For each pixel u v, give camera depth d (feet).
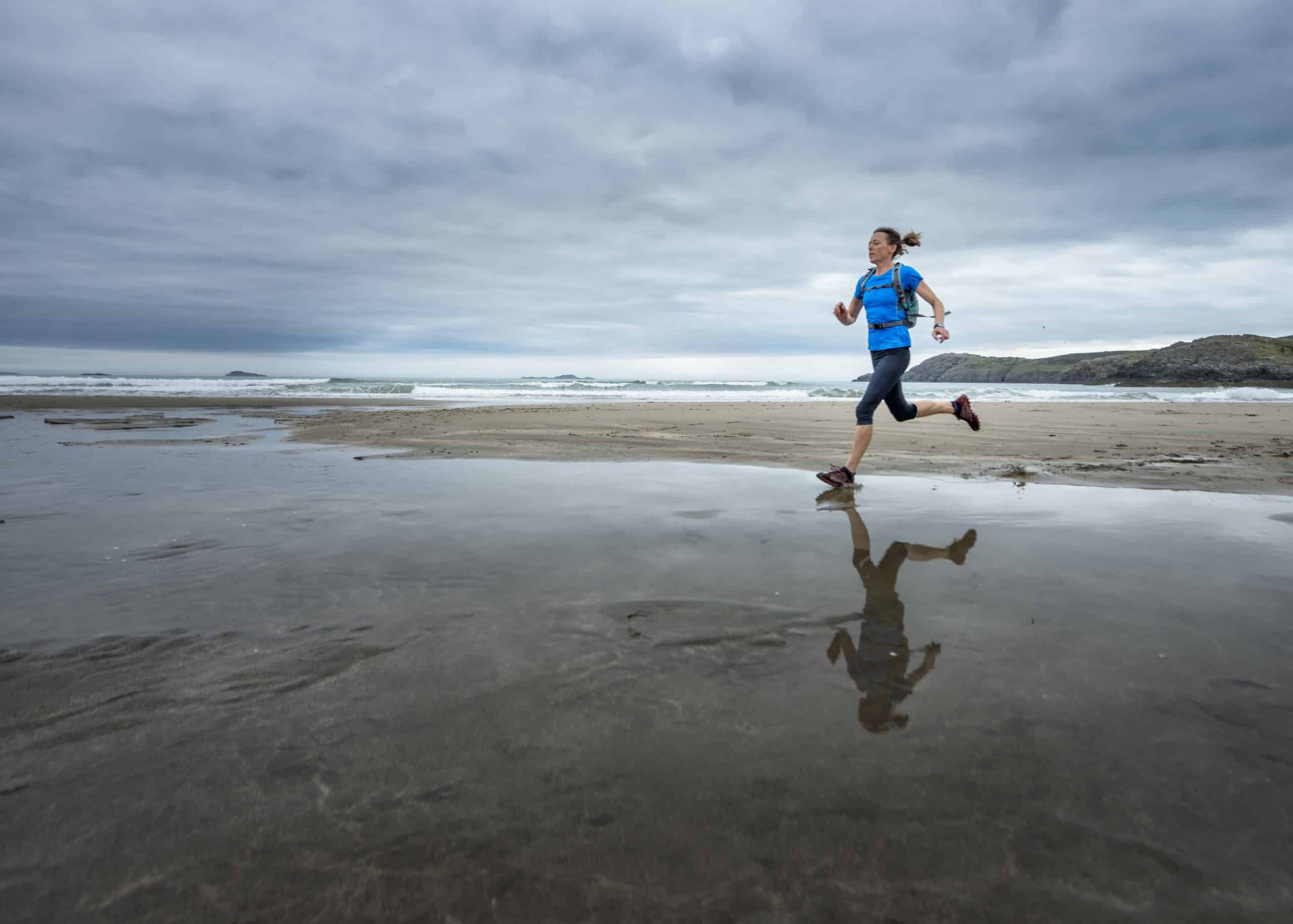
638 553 9.22
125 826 3.67
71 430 29.58
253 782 4.06
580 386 114.93
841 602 7.22
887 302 15.96
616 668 5.61
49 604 7.14
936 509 12.39
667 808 3.82
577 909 3.15
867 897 3.20
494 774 4.14
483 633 6.38
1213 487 15.14
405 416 38.91
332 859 3.45
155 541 9.86
